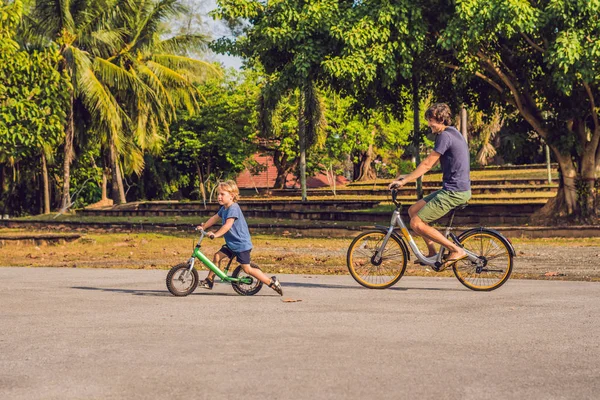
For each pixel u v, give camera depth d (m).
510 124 26.95
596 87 23.19
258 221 28.92
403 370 5.63
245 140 52.38
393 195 10.02
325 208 35.53
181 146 53.38
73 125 40.81
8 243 19.47
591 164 24.14
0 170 46.53
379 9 21.14
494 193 35.66
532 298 9.20
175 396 5.00
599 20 20.25
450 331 7.12
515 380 5.36
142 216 35.09
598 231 19.98
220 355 6.14
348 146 49.91
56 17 37.72
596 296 9.38
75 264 15.07
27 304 9.04
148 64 42.50
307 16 22.03
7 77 26.16
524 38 23.05
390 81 21.92
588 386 5.21
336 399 4.91
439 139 9.65
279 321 7.69
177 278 9.70
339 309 8.45
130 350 6.36
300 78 22.45
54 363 5.94
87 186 50.00
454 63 24.58
